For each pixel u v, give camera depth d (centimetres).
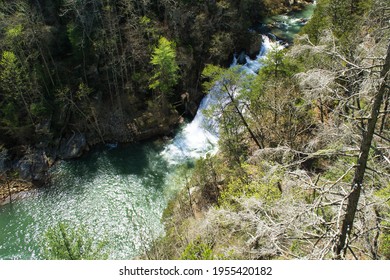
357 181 1071
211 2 5550
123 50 4984
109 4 4984
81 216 3941
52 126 4806
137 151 4800
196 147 4812
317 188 1162
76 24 4741
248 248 1772
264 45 5866
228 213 1675
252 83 3600
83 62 4928
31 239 3712
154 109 5022
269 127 3769
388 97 1459
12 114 4644
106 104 5056
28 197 4200
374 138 1477
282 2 6956
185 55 5228
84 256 2561
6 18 4556
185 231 3250
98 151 4822
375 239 1375
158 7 5475
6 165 4497
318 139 1442
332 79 1097
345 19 3509
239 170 3406
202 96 5331
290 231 1271
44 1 5003
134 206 4047
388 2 1534
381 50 1404
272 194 1902
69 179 4428
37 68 4722
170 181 4341
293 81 3200
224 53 5481
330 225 1220
